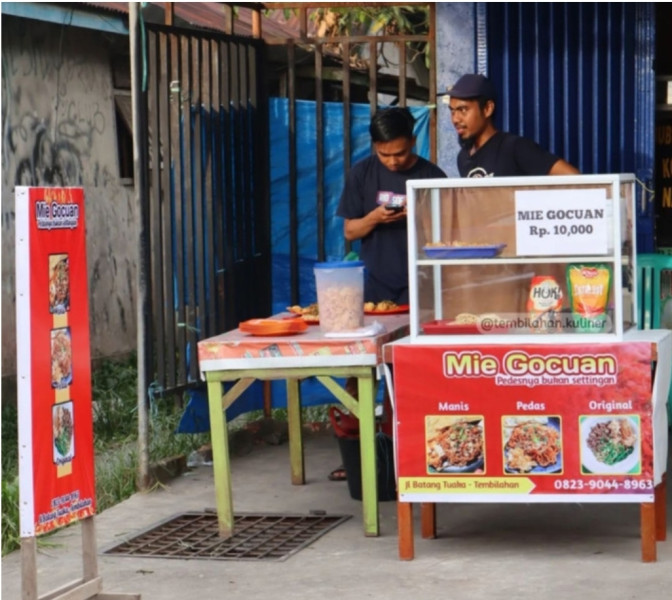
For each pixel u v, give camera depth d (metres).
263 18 12.34
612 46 7.80
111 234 11.08
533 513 6.35
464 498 5.58
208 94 7.50
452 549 5.81
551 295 5.53
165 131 7.10
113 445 8.15
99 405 8.95
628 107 7.83
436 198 5.58
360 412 5.89
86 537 5.20
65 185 10.36
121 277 11.27
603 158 7.87
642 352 5.43
